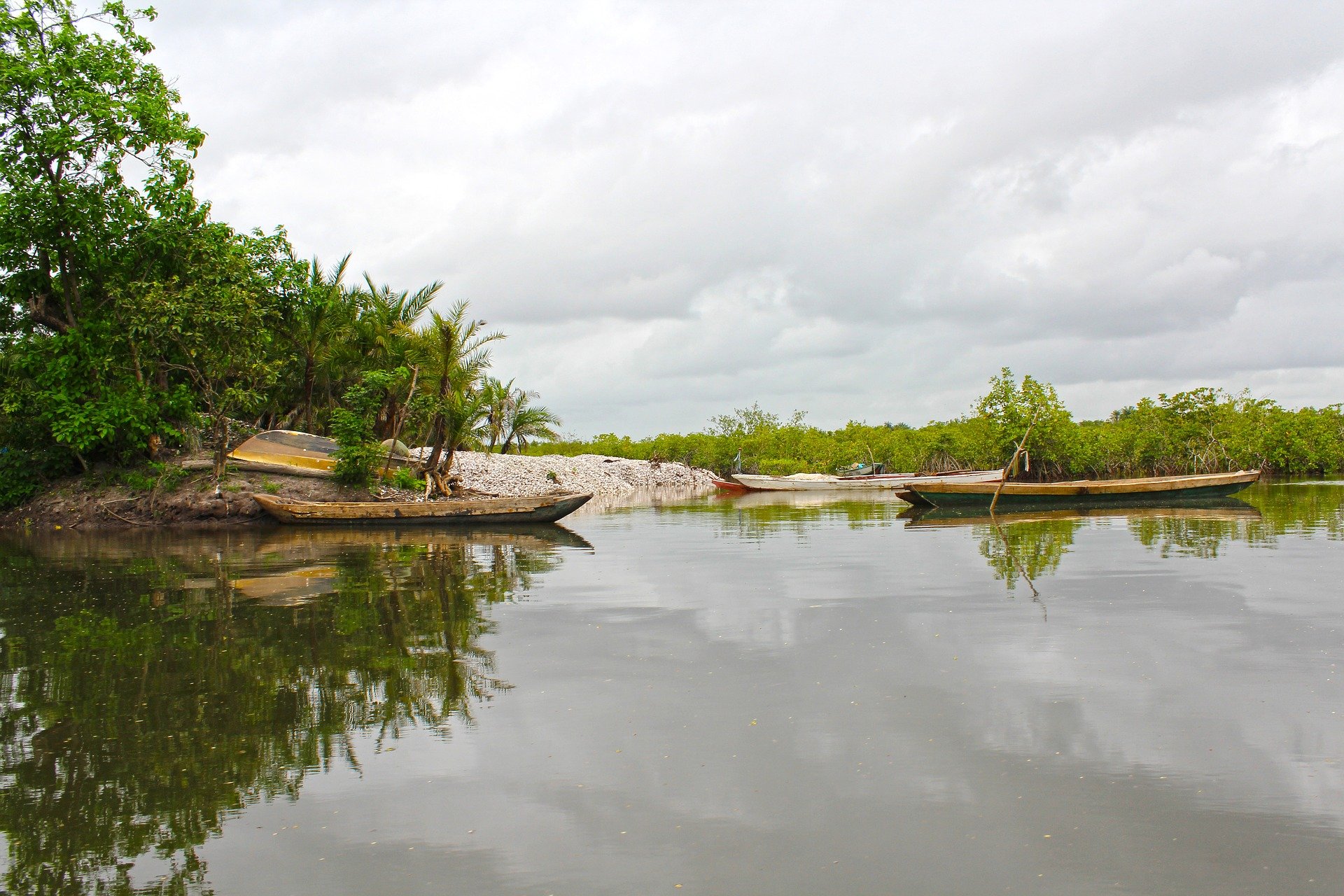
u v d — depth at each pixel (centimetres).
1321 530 2144
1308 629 1028
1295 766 618
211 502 2689
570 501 2669
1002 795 579
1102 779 602
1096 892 462
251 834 545
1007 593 1296
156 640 1044
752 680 848
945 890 466
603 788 602
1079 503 3269
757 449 7419
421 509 2588
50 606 1282
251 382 2769
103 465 2894
